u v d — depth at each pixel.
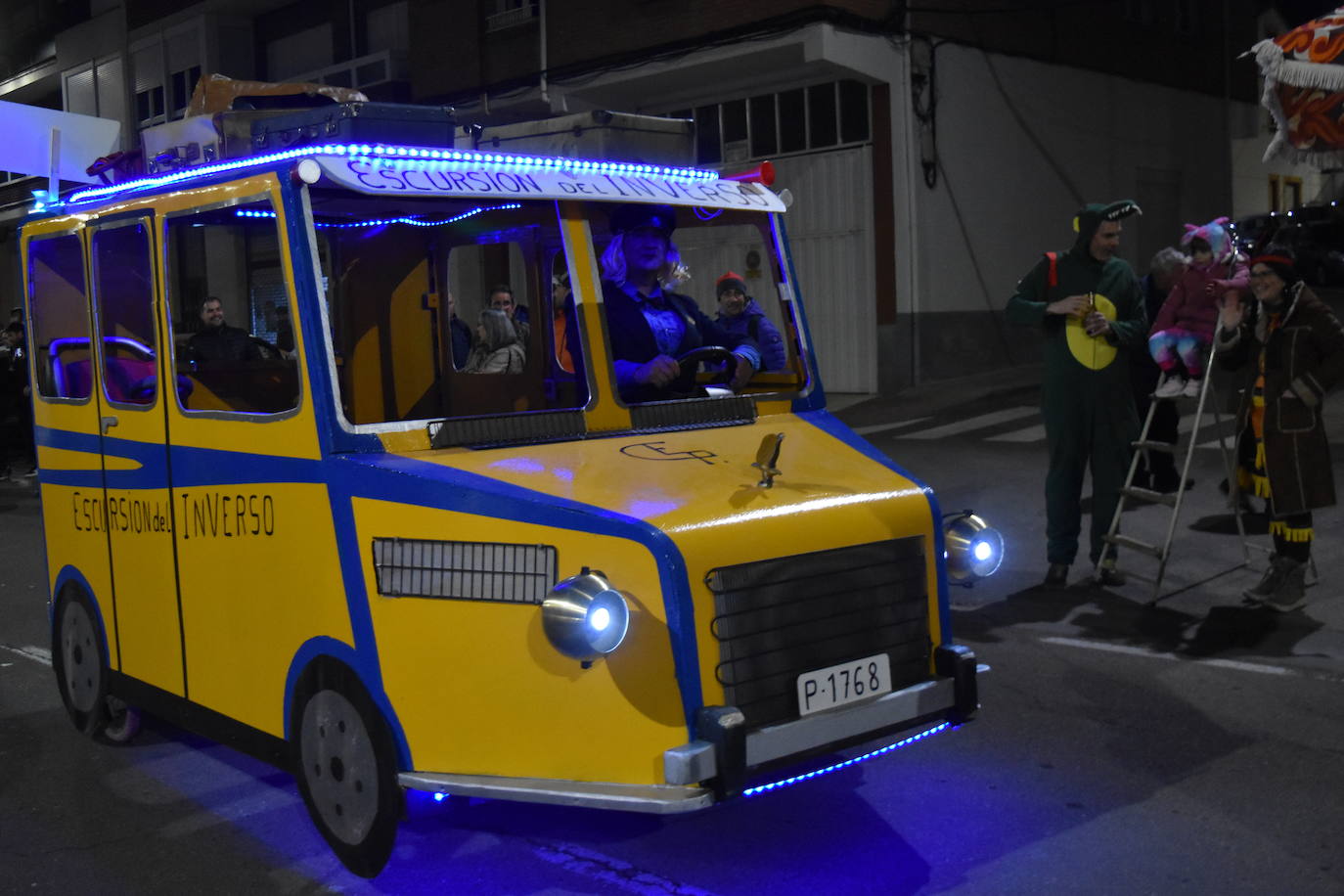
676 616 3.31
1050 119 19.41
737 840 4.18
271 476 4.02
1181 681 5.66
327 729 3.94
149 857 4.21
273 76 24.88
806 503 3.68
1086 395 7.02
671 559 3.32
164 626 4.63
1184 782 4.55
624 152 5.03
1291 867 3.87
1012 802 4.42
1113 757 4.80
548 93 18.92
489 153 4.18
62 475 5.21
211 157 4.89
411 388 5.21
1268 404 6.52
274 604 4.07
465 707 3.56
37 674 6.58
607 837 4.23
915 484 3.99
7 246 28.80
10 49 30.69
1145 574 7.46
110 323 4.81
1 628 7.70
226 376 4.52
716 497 3.60
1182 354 8.80
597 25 18.25
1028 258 19.16
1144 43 21.45
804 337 4.77
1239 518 7.48
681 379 4.61
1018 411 14.75
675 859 4.05
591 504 3.46
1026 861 3.96
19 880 4.04
